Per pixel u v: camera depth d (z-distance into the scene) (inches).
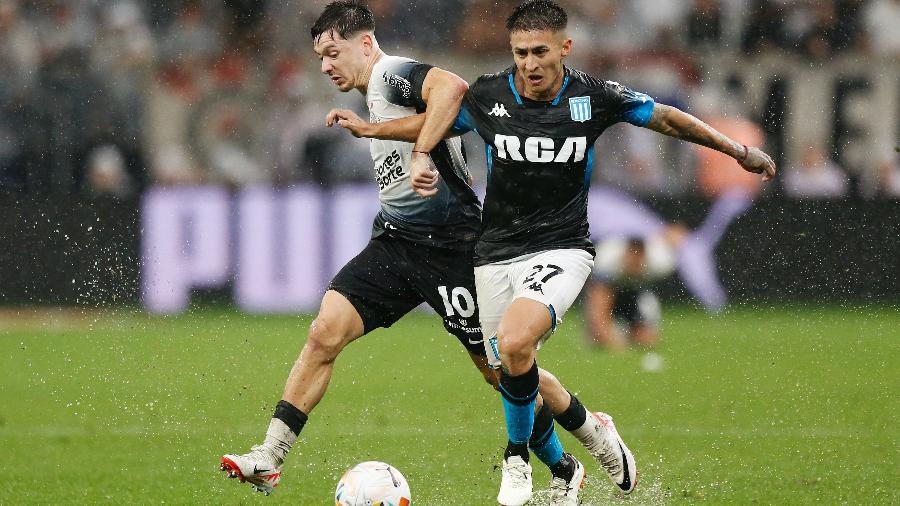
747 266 1972.2
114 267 1940.2
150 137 2247.8
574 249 724.0
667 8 2356.1
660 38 2356.1
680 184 2142.0
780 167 2234.3
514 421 714.2
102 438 1043.9
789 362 1455.5
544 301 695.1
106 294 1936.5
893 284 1914.4
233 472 720.3
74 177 2190.0
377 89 765.3
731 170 2124.8
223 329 1760.6
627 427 1075.9
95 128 2208.4
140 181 2218.3
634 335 1625.2
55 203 1940.2
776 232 1962.4
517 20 689.6
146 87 2271.2
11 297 1947.6
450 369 1464.1
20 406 1210.6
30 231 1942.7
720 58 2333.9
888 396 1221.1
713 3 2333.9
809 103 2303.2
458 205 792.3
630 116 725.3
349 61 784.9
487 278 742.5
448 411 1173.1
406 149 773.3
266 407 1190.3
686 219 1994.3
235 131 2281.0
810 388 1272.1
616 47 2357.3
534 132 707.4
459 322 807.1
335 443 1011.3
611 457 783.7
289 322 1833.2
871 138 2284.7
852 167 2265.0
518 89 713.0
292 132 2253.9
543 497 797.9
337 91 2289.6
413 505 792.3
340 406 1205.1
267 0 2367.1
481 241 746.2
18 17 2267.5
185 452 979.3
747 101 2310.5
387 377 1402.6
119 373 1408.7
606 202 2009.1
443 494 823.1
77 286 1941.4
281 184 2190.0
